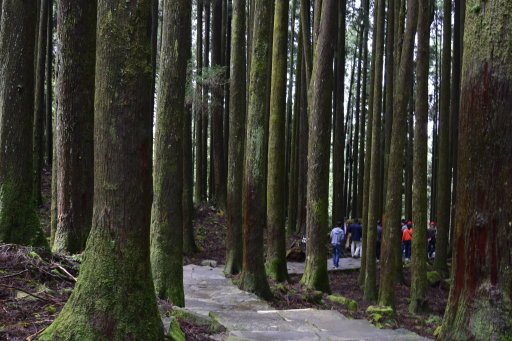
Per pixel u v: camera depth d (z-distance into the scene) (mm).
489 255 3260
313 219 10805
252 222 9188
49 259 5785
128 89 3549
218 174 21734
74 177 7148
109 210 3598
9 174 6109
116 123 3547
